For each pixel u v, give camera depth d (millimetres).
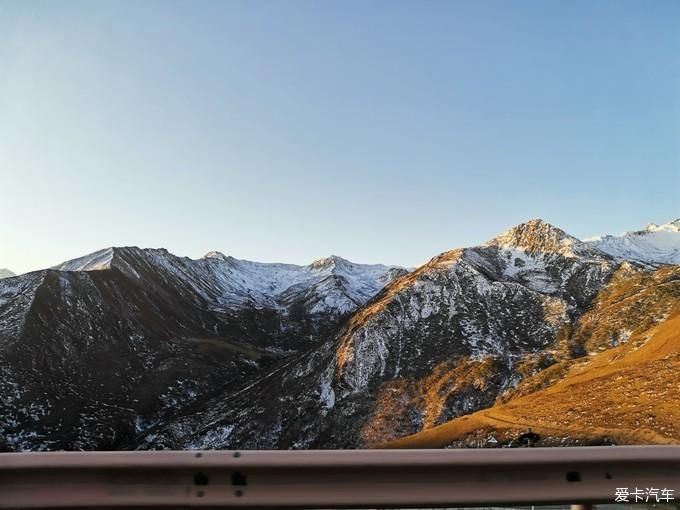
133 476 4594
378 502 4562
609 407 73500
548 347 154625
